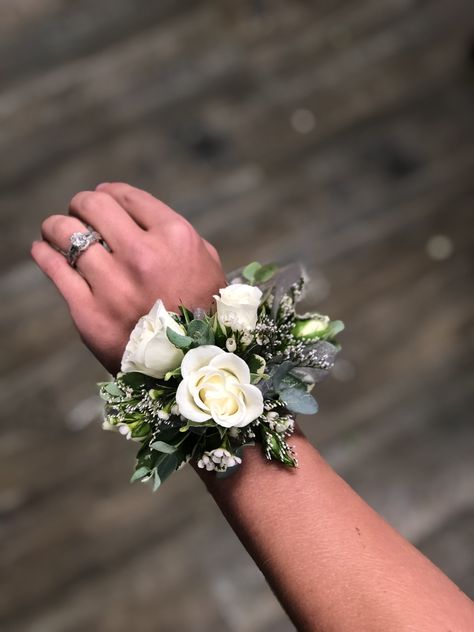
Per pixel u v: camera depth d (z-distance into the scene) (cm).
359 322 123
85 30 149
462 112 149
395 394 117
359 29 157
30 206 129
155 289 42
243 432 38
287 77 150
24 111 139
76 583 99
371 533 35
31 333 118
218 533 103
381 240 132
